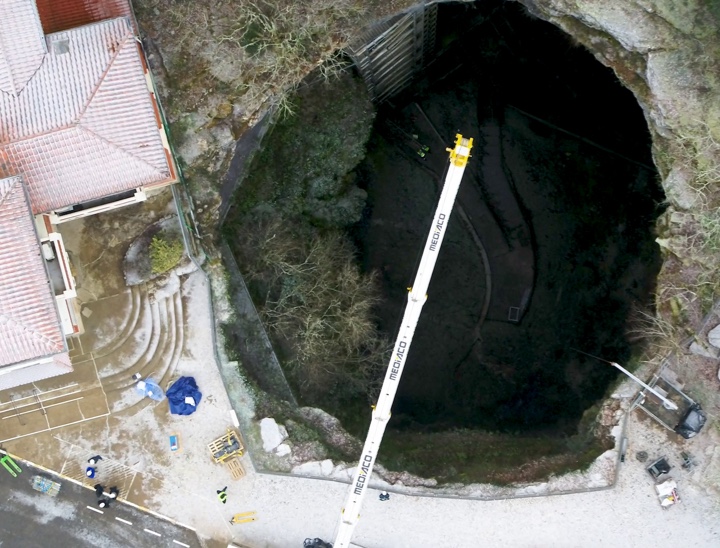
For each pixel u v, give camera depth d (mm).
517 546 24125
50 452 24750
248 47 23984
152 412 24688
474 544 24156
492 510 24234
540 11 24234
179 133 24406
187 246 24156
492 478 24438
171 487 24594
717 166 22734
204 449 24578
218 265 24609
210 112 24453
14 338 20094
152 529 24594
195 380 24469
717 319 23531
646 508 23984
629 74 23766
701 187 23031
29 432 24703
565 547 24047
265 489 24453
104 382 24672
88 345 24547
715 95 22406
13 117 20672
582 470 24141
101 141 20781
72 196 21516
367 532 24281
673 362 24094
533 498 24188
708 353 23703
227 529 24531
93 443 24688
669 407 23703
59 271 22438
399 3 24062
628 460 24188
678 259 24016
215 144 24625
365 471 20172
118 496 24641
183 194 24453
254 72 24234
